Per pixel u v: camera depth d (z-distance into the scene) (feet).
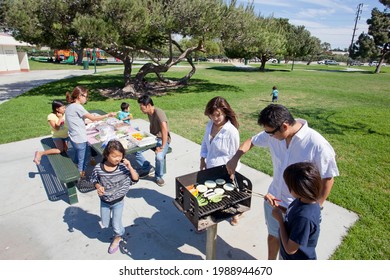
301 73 97.91
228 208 7.47
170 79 62.03
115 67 101.04
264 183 14.07
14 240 9.62
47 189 13.08
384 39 115.24
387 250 9.25
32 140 19.85
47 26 32.76
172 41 48.24
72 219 10.85
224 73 87.71
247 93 46.21
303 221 5.27
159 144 13.55
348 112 31.94
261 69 108.27
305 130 6.17
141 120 25.43
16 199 12.22
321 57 244.22
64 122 14.12
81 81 56.03
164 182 13.79
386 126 25.70
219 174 8.40
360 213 11.44
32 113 27.94
